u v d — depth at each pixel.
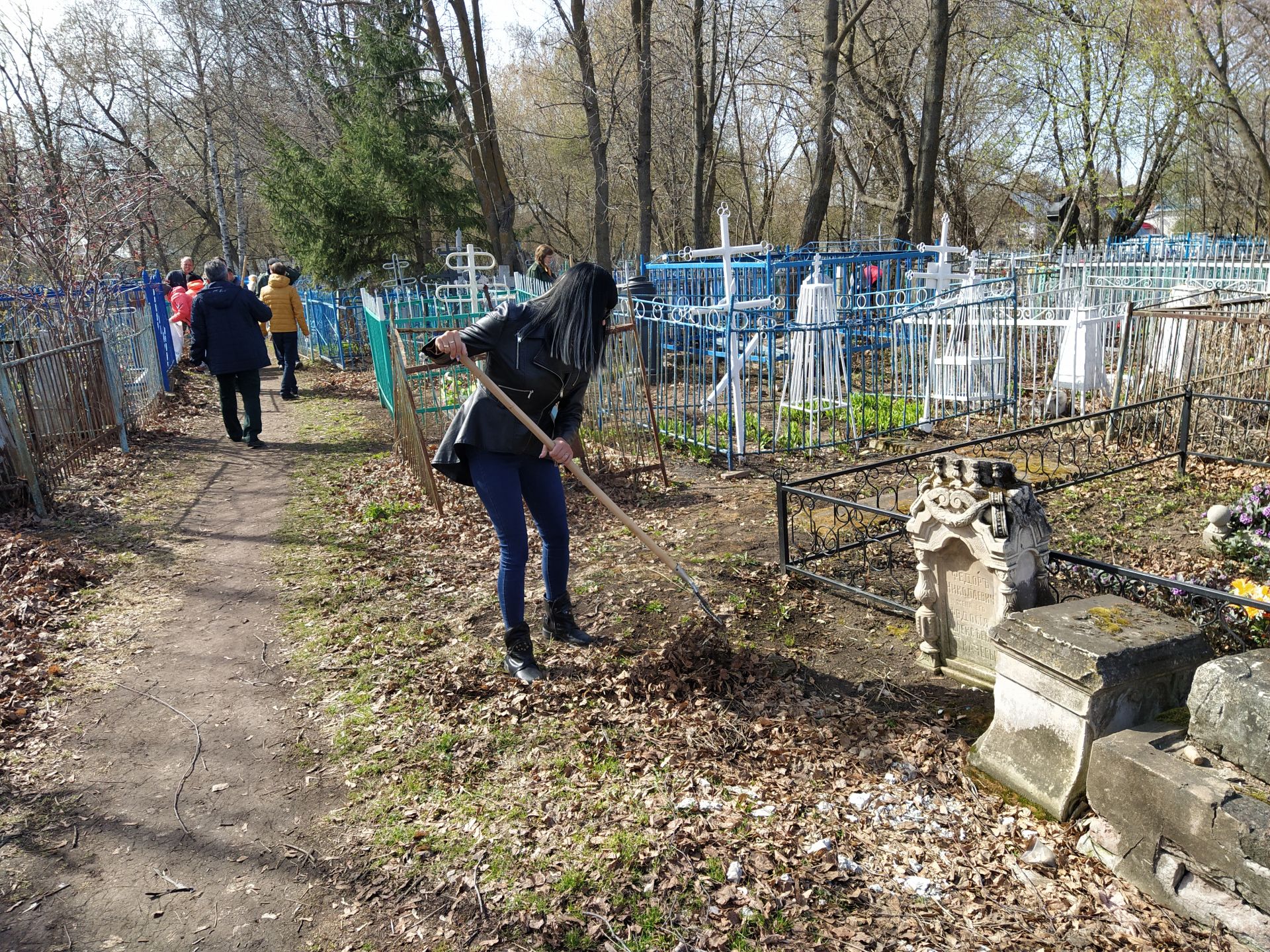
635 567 5.22
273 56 25.31
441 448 3.87
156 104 30.03
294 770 3.36
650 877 2.68
